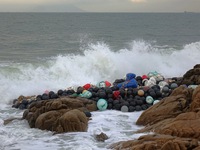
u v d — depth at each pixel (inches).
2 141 557.6
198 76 851.4
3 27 3181.6
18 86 910.4
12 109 780.0
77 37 2448.3
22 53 1508.4
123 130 608.7
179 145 422.9
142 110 749.3
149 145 436.1
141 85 884.0
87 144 534.0
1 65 1059.9
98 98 776.9
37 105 689.0
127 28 3641.7
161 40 2434.8
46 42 2030.0
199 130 488.1
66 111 637.3
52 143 544.7
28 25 3627.0
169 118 600.1
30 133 599.8
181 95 660.1
